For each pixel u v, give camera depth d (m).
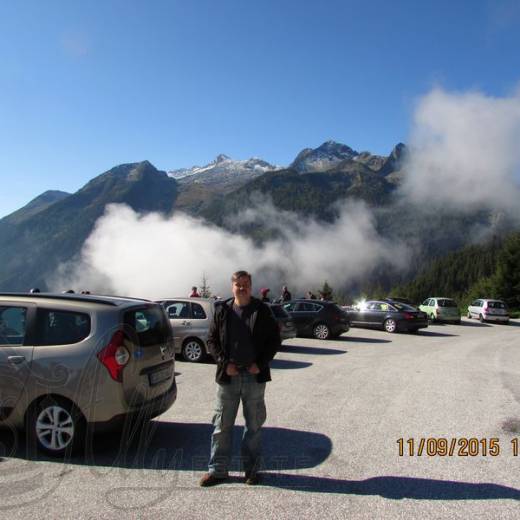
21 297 5.44
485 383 9.08
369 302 21.77
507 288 45.81
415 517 3.72
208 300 11.87
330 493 4.16
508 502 4.00
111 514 3.76
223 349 4.38
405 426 6.16
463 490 4.23
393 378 9.58
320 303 17.73
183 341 11.61
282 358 12.59
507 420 6.46
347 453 5.16
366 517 3.71
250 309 4.40
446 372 10.34
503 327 27.03
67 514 3.76
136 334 5.31
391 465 4.82
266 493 4.16
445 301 28.56
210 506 3.90
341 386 8.74
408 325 20.48
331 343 16.28
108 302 5.39
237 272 4.44
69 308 5.23
